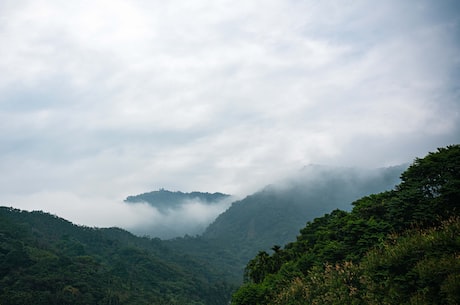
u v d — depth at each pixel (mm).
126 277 129125
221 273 189250
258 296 38719
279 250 54594
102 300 98750
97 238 173750
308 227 55062
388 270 23609
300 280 33812
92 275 114438
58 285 97312
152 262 151250
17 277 95875
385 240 28641
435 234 23766
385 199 35969
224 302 142000
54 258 113312
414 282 21375
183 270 161125
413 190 30094
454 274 19312
